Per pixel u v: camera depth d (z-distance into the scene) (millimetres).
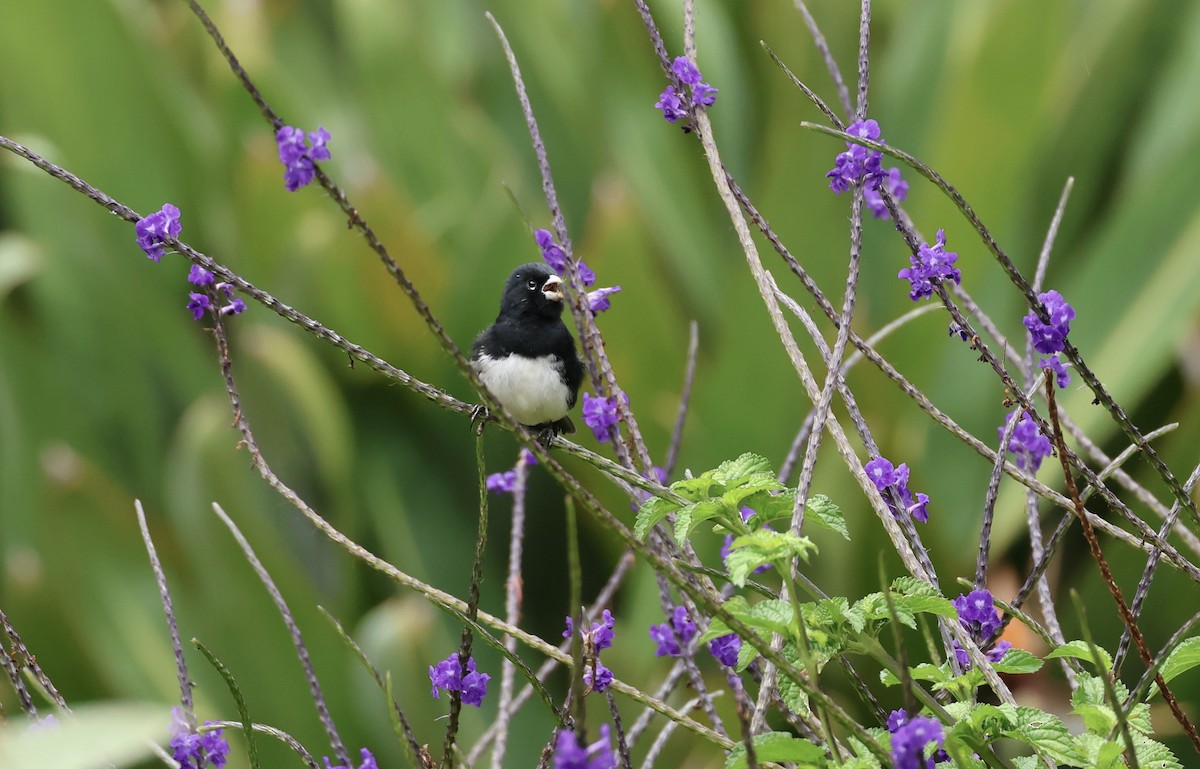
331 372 11789
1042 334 3588
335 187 3107
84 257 13008
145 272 13688
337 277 11461
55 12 13297
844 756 3523
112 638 9836
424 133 13711
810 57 11297
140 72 13523
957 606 3965
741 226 4137
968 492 10383
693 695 7820
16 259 12508
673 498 3697
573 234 12906
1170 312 10805
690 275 12688
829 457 9055
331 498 10930
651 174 13141
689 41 4445
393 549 11188
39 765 1879
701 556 8820
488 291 11266
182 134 13766
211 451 9945
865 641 3439
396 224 11398
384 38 13719
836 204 10727
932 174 3523
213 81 14500
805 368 3957
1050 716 3344
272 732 4020
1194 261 10875
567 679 10211
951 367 10805
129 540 10234
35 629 9312
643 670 8789
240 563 9641
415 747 3811
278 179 12516
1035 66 11219
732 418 10148
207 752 3936
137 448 12727
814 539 8836
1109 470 3881
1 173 13727
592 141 13469
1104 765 3221
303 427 10703
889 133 12516
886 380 9664
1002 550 9836
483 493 3627
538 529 11086
